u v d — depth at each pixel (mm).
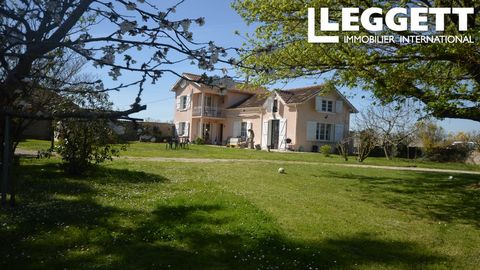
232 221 6438
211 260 4789
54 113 2176
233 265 4660
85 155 10828
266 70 2945
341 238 6066
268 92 15500
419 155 30781
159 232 5723
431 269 5043
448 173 17141
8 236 5320
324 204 8648
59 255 4723
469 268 5195
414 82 11109
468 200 9977
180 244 5316
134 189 9195
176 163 16266
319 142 33250
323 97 33219
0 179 7441
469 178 14844
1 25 2152
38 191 8328
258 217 6723
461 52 8812
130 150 22688
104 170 11859
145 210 7039
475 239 6590
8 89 2227
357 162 21781
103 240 5309
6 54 2129
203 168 14750
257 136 36031
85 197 7949
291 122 32562
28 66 2287
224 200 7957
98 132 10570
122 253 4883
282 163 18609
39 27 2266
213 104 41250
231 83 2736
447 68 11352
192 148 28297
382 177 14344
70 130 10516
